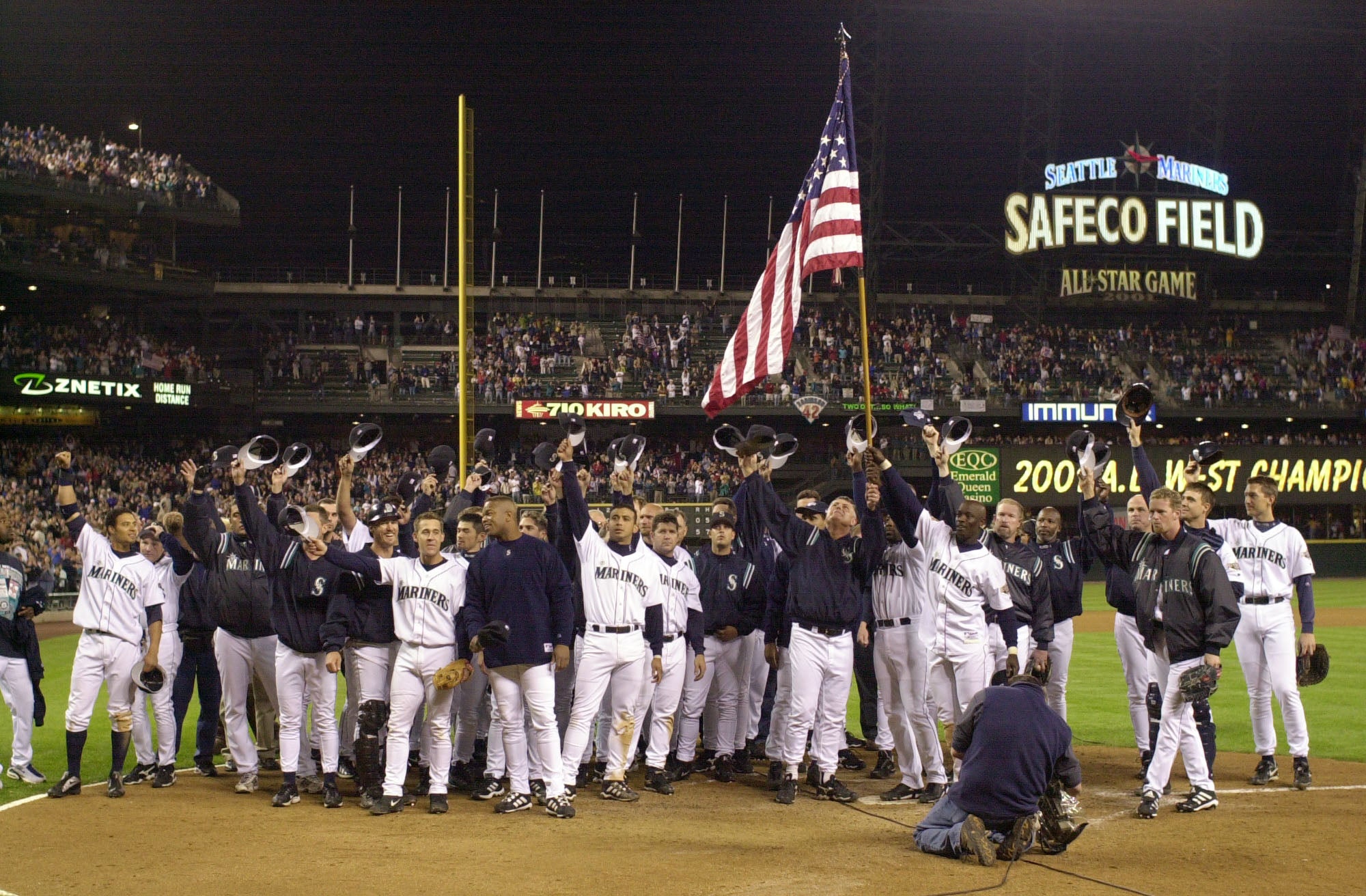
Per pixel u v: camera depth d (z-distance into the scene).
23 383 49.00
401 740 12.12
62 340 53.78
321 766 13.42
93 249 55.28
